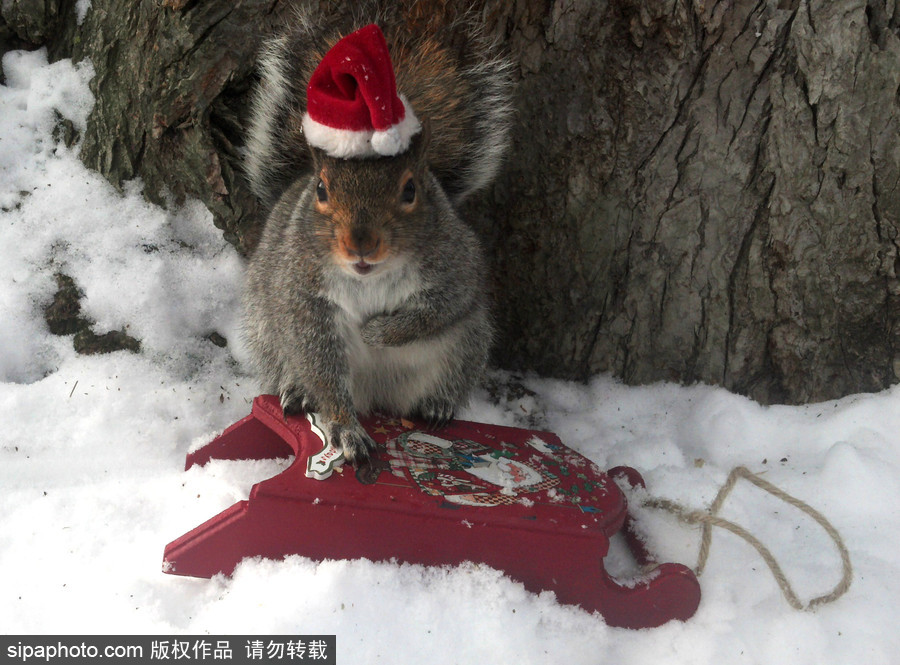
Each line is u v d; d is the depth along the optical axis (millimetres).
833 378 656
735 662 504
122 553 535
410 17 645
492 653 495
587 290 683
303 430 566
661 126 645
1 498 562
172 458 607
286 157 641
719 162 643
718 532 564
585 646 509
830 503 586
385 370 604
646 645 516
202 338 668
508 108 646
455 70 642
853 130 619
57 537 540
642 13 626
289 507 510
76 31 682
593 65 644
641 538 561
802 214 638
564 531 510
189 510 562
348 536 515
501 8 640
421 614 503
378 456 558
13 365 636
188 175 659
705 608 522
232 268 670
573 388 696
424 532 514
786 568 547
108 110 661
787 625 516
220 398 645
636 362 688
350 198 519
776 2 611
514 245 687
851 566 534
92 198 662
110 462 596
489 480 544
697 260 662
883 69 609
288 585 507
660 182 654
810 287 647
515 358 707
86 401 622
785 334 657
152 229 663
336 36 640
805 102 621
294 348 575
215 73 636
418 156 538
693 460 632
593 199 666
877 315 646
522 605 513
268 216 630
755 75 625
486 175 643
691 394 679
